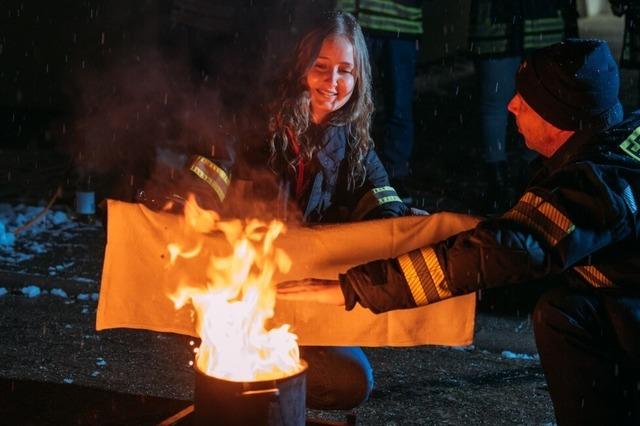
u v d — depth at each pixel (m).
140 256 2.99
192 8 7.77
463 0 9.32
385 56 7.01
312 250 2.97
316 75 3.12
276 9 7.46
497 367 4.20
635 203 2.42
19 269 5.39
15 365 3.92
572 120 2.59
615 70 2.62
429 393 3.83
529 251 2.38
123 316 3.01
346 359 3.03
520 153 8.14
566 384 2.62
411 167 8.47
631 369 2.56
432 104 10.55
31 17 9.20
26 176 7.74
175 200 3.10
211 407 2.21
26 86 9.41
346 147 3.24
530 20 6.80
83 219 6.70
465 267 2.42
